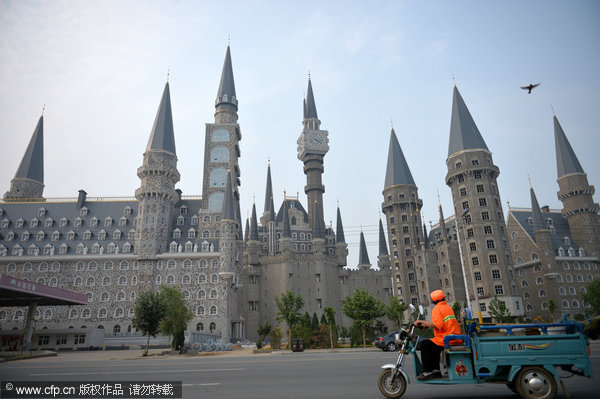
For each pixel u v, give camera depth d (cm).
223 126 11319
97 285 9188
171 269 9350
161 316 5203
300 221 14525
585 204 10694
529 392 1041
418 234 12106
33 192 10988
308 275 12250
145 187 9681
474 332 1112
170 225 10088
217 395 1214
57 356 4988
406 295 11444
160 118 10381
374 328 5903
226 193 9975
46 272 9325
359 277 13175
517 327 1118
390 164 12938
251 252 12219
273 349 5253
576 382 1333
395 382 1113
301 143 15088
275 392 1241
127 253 9450
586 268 10456
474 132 10419
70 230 9969
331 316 5356
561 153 11225
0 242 9738
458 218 10206
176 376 1664
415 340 1159
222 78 12350
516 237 11131
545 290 10219
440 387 1323
